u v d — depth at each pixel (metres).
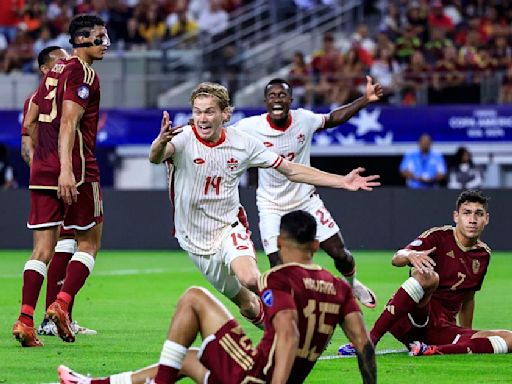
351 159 56.97
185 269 43.47
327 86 56.81
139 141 56.72
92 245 23.50
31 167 23.20
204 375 14.77
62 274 24.44
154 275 40.84
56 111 23.05
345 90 56.50
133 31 65.00
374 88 26.09
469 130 54.88
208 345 14.63
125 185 59.22
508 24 60.75
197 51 61.69
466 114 54.88
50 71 23.31
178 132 19.00
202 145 20.25
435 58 58.56
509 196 51.41
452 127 55.00
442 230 21.47
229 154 20.33
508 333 21.42
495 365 20.02
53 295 24.42
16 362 20.39
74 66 23.05
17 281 38.06
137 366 20.02
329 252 24.97
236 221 20.91
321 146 56.19
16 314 28.38
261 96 59.19
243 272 19.86
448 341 21.42
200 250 20.80
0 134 57.44
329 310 14.34
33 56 62.50
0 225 53.91
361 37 60.19
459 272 21.33
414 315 21.03
